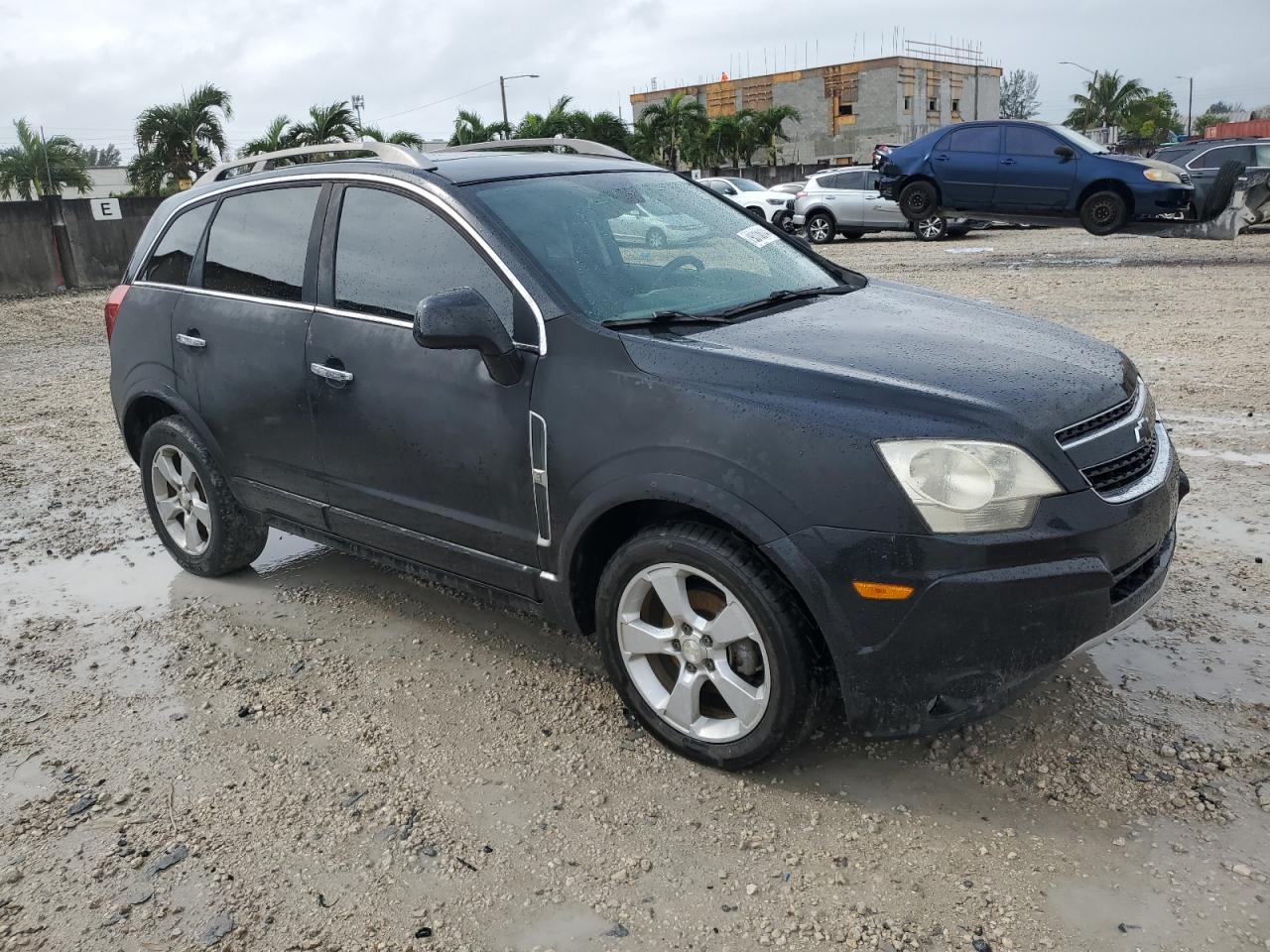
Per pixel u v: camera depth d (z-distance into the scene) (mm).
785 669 2816
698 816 2922
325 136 35250
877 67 60625
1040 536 2598
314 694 3713
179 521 4887
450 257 3482
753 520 2736
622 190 3932
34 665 4035
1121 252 15945
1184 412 6570
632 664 3232
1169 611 3965
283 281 4039
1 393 9703
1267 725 3186
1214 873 2574
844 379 2801
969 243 19734
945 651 2639
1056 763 3059
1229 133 40875
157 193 37312
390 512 3738
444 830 2914
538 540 3281
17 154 45344
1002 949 2377
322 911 2617
